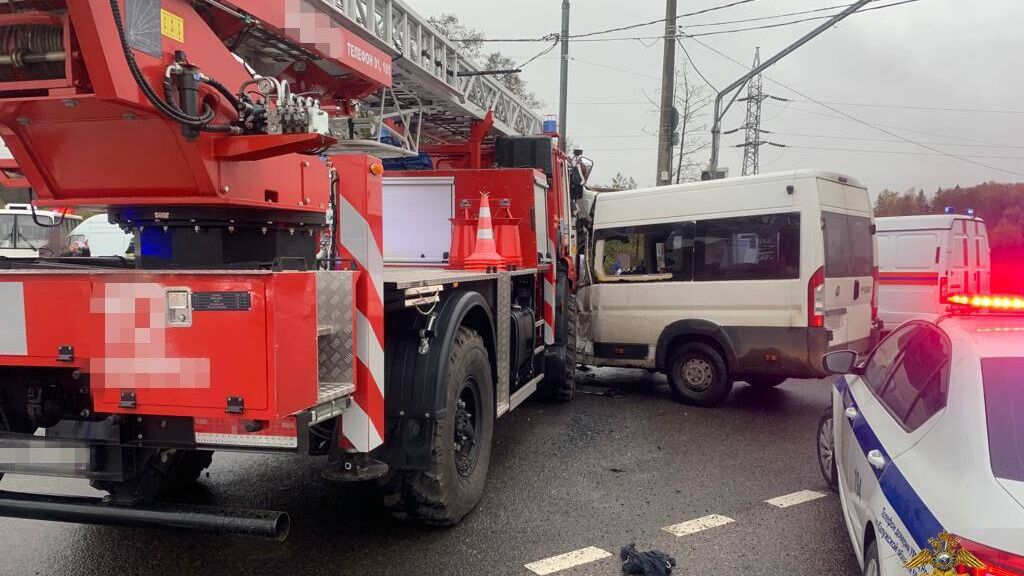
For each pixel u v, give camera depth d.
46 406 3.11
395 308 3.81
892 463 2.89
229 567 3.81
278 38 3.79
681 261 7.88
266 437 2.89
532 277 6.67
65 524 4.42
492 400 4.98
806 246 7.00
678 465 5.67
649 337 8.16
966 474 2.37
